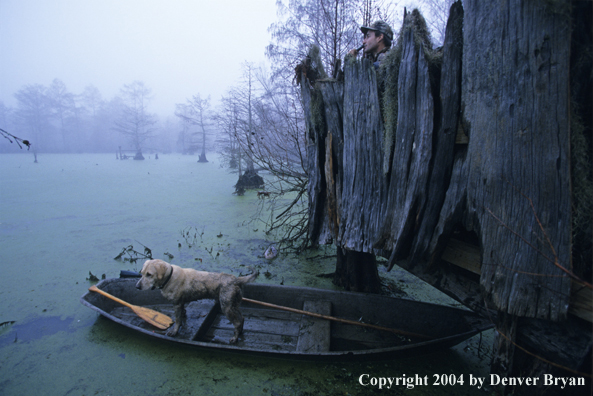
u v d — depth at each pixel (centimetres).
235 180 1655
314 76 403
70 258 598
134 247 656
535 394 217
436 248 262
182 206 1020
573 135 182
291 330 391
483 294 224
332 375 316
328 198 386
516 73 194
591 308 182
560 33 176
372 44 396
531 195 195
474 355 344
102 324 395
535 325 217
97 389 301
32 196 1177
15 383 306
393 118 291
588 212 184
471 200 227
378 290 478
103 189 1342
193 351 349
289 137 748
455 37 231
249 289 438
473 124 221
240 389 301
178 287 360
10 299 453
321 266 586
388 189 303
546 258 191
